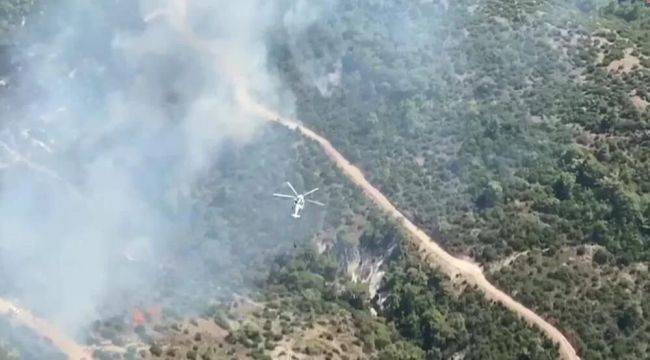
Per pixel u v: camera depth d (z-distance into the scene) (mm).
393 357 159250
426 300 170000
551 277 171000
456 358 164500
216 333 152750
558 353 161375
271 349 151500
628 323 163750
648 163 184000
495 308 167750
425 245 180500
